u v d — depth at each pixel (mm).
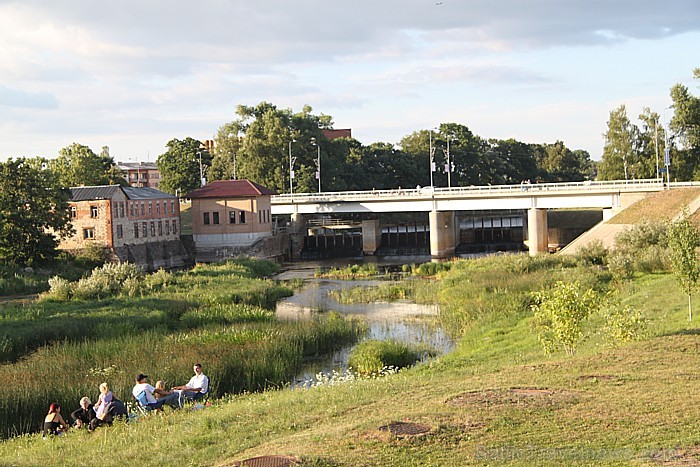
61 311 54219
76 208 97000
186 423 23250
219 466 17266
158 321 49875
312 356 42469
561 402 20938
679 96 116812
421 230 136625
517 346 36656
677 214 82875
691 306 39031
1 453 22594
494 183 171250
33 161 140375
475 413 20234
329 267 101688
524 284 56500
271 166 142875
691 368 24828
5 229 83938
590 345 32938
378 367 37562
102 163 145750
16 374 34531
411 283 73062
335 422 20922
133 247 100750
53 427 25344
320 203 121000
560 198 102750
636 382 23047
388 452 17312
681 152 118250
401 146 174000
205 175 170500
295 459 16938
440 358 37562
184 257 114062
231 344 40875
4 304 60969
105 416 25281
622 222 90438
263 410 23797
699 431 17766
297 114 150000
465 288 58969
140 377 27891
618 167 128500
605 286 52750
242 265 89500
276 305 64250
